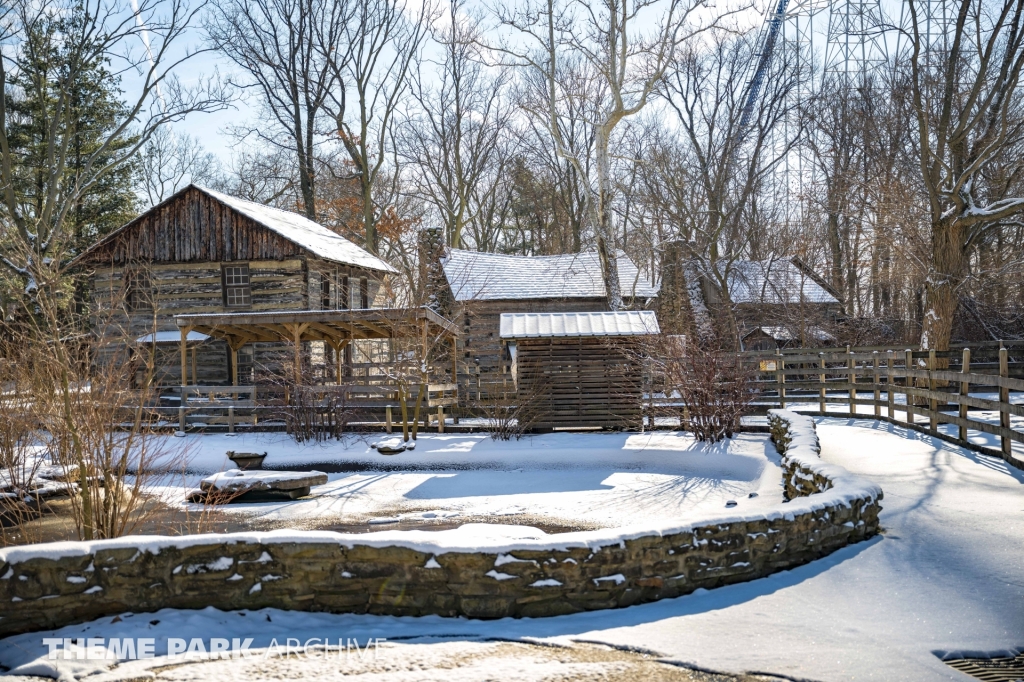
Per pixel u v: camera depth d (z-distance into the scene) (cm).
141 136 2967
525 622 630
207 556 670
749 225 3875
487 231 5144
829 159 3678
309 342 2583
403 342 2616
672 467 1638
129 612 659
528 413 1928
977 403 1255
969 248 2686
